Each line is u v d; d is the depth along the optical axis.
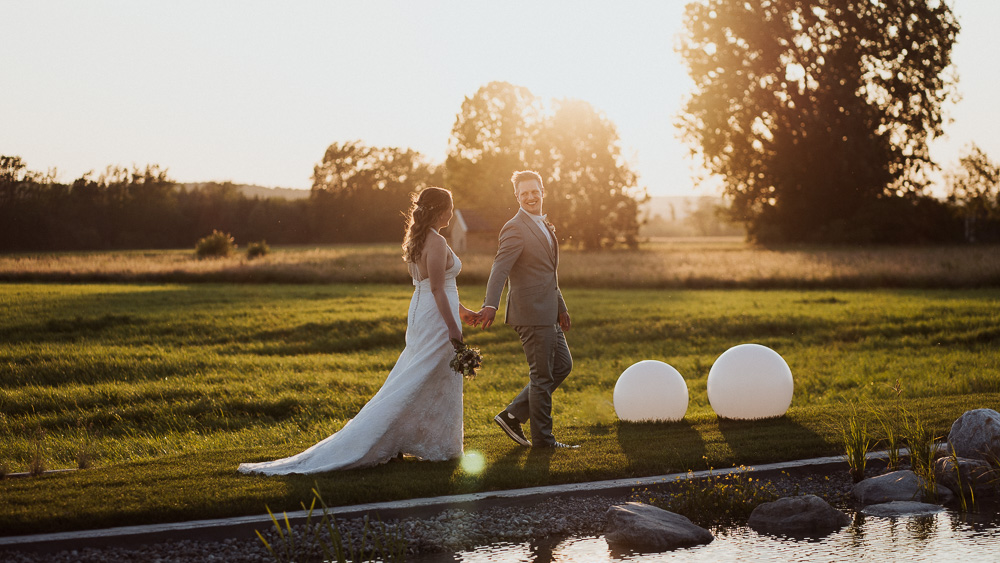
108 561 4.29
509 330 18.28
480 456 6.27
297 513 4.84
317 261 40.59
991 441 6.14
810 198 52.34
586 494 5.51
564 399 11.32
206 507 4.82
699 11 50.72
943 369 12.70
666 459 6.16
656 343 16.95
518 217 6.57
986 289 27.36
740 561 4.56
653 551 4.73
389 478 5.48
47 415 10.12
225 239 49.31
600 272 32.22
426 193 6.04
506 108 78.19
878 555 4.63
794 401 10.59
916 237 50.44
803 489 5.92
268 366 14.05
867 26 47.81
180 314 20.16
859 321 18.64
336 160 100.69
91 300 23.97
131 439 8.94
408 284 33.44
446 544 4.73
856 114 47.56
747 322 18.59
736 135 51.47
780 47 49.97
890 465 6.26
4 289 28.77
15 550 4.29
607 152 66.06
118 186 84.81
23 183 75.56
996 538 4.89
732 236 126.88
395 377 6.05
